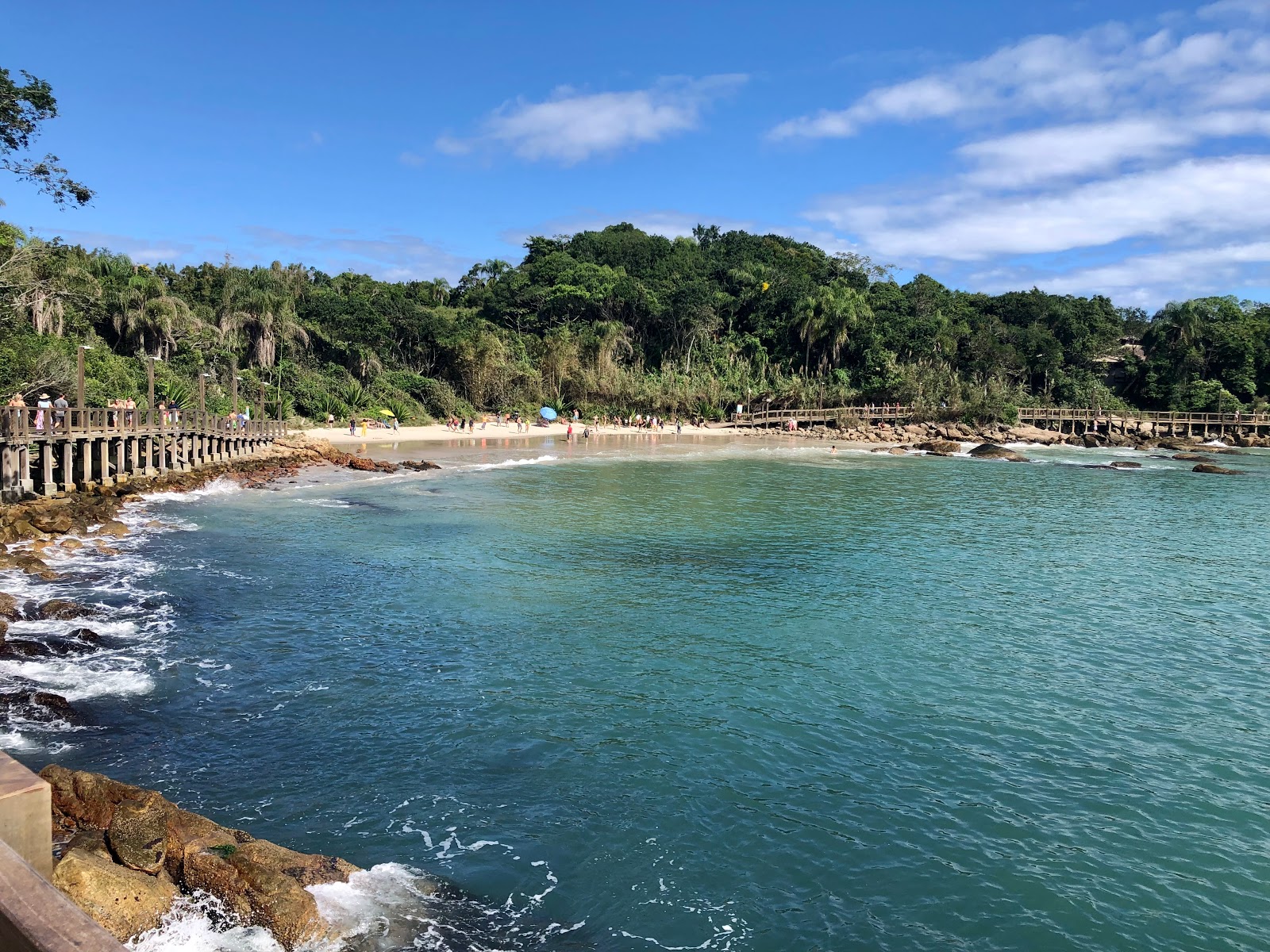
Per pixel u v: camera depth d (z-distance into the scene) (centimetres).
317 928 843
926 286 13988
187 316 6506
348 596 2125
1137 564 2772
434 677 1597
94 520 2792
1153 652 1861
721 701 1520
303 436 5684
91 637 1686
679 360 11038
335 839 1049
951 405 9675
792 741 1369
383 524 3125
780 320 11494
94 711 1370
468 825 1095
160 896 845
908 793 1220
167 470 3803
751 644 1839
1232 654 1862
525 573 2425
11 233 4141
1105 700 1581
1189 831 1144
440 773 1229
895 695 1574
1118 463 6575
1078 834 1128
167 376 5888
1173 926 952
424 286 13225
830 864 1045
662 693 1549
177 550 2542
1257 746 1402
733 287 12875
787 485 4731
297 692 1502
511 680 1593
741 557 2709
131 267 6744
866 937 920
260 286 8425
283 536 2827
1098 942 920
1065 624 2055
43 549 2394
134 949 789
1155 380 11125
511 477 4716
